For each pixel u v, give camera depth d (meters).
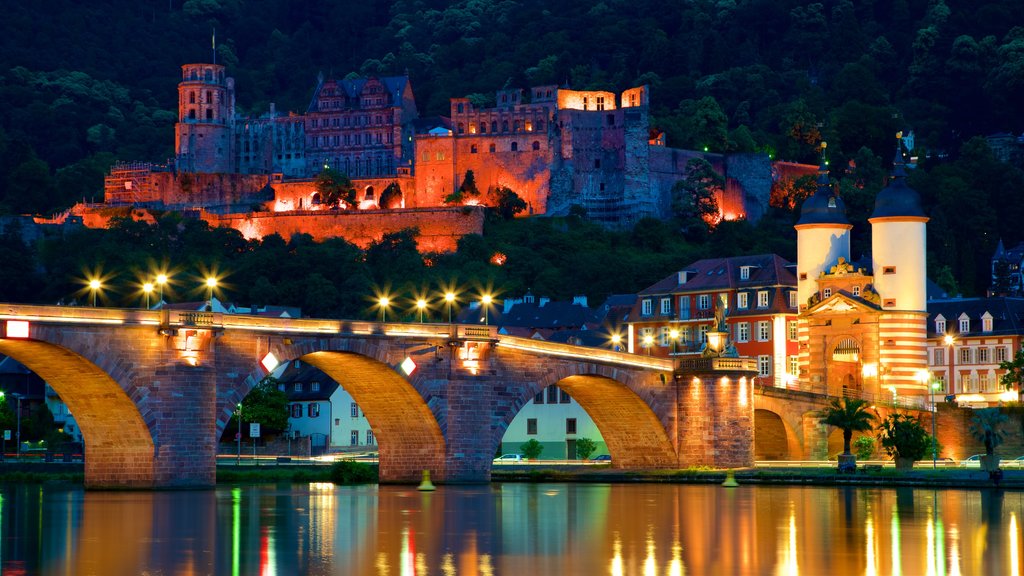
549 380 197.12
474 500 160.75
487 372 192.00
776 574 103.56
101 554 112.31
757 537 123.25
